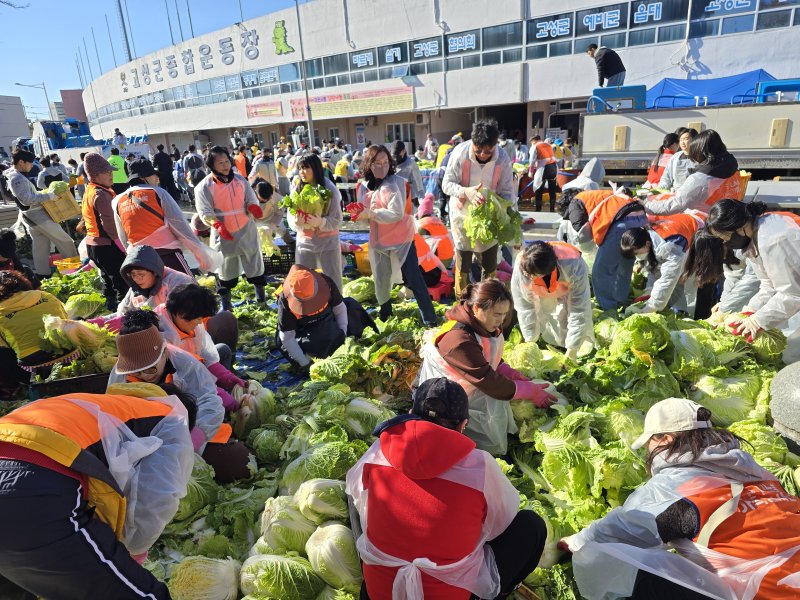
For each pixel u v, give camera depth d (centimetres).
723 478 216
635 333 407
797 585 190
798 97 1005
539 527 248
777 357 420
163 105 4425
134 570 212
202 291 366
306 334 501
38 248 921
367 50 2958
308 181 579
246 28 3484
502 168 576
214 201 633
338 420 357
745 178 718
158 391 262
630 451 313
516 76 2452
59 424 197
